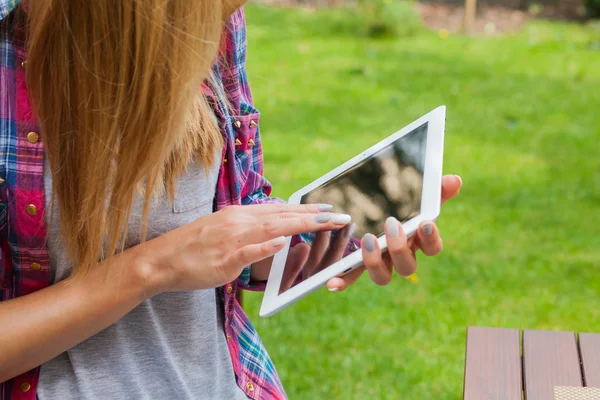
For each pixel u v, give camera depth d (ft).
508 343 5.63
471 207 14.65
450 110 20.51
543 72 24.29
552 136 18.67
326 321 11.00
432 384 9.53
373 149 3.89
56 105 3.12
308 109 20.35
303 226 3.27
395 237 3.35
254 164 4.50
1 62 3.22
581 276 12.21
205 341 3.86
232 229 3.26
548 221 14.14
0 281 3.41
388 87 22.47
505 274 12.26
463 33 29.53
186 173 3.64
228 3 3.29
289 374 9.71
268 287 3.76
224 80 4.05
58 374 3.51
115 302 3.26
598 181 16.02
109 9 2.99
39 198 3.27
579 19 31.71
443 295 11.68
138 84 3.02
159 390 3.71
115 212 3.16
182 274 3.27
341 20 29.60
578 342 5.66
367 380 9.62
